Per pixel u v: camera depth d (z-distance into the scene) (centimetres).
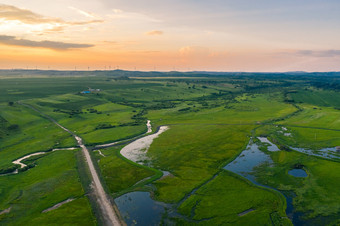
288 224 5672
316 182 7662
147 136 13762
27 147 11888
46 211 6525
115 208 6606
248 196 6994
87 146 12112
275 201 6669
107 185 7981
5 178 8575
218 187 7606
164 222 5944
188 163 9638
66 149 11756
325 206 6338
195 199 6925
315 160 9400
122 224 5906
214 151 10912
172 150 11169
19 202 6962
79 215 6312
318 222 5756
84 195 7356
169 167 9331
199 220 5981
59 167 9531
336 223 5669
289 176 8212
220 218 6022
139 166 9425
